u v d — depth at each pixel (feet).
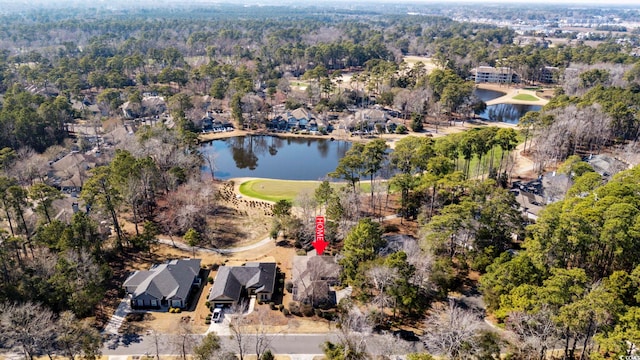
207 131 622.54
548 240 237.66
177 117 581.12
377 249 276.00
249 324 243.81
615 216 242.37
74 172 429.38
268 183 446.19
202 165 473.67
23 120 487.20
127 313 254.68
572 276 209.36
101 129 572.92
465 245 287.07
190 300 266.98
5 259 257.75
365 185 429.38
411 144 420.36
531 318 198.70
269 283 271.08
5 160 413.39
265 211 384.06
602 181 346.33
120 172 338.54
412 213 360.28
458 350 192.44
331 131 627.05
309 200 343.87
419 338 229.86
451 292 265.95
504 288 227.40
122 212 372.79
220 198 408.46
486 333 202.18
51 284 242.37
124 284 269.03
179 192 368.68
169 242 333.21
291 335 236.63
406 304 230.89
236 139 610.65
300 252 313.73
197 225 351.05
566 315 187.52
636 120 504.43
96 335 217.56
